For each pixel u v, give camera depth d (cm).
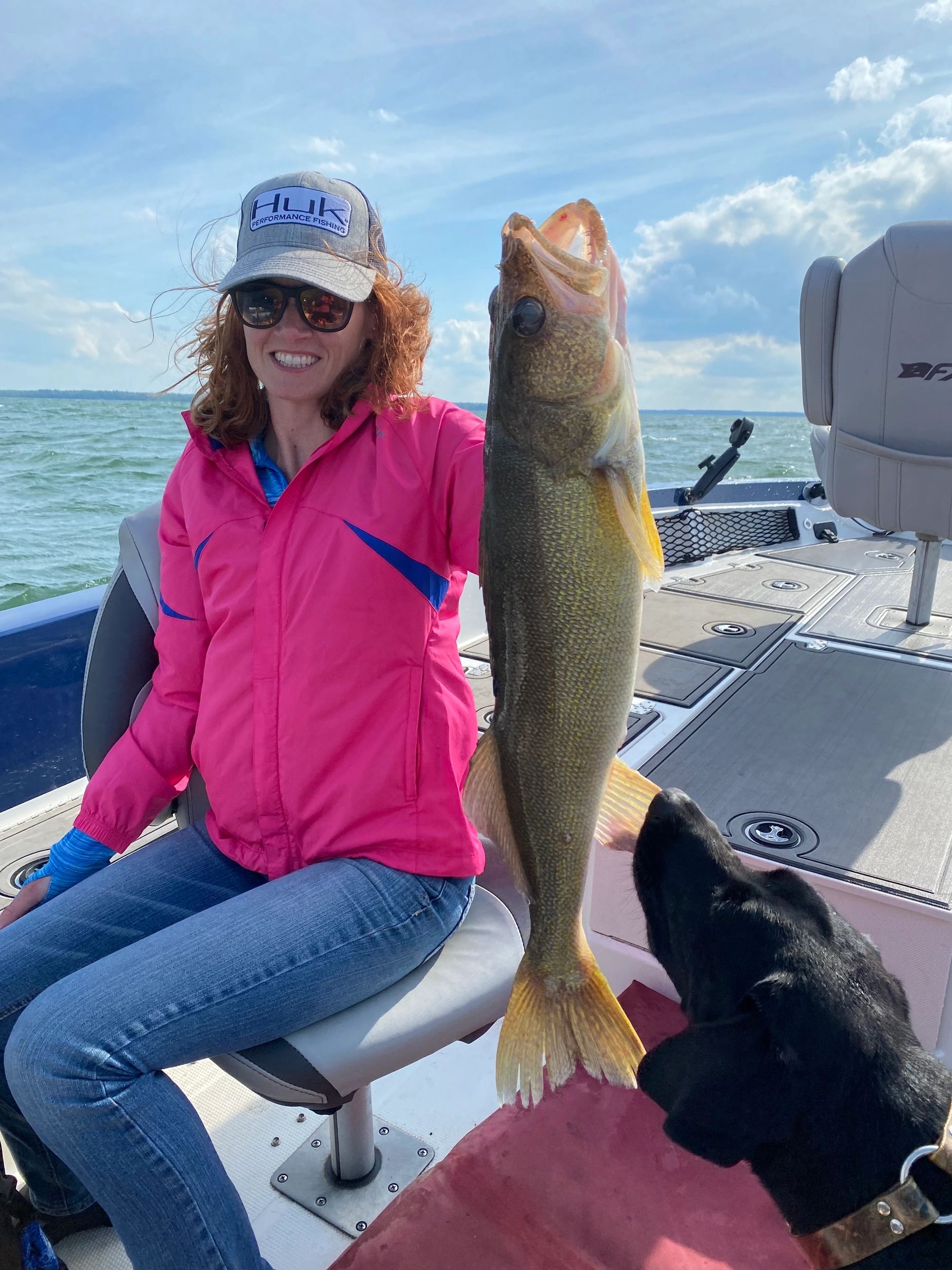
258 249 177
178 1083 234
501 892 200
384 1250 162
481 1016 165
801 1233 142
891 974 154
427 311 191
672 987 218
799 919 144
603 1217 167
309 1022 158
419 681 172
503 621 136
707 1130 130
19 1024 146
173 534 196
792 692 308
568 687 132
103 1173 140
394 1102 225
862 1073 133
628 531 125
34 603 292
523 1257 160
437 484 177
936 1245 130
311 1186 204
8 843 262
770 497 584
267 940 155
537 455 129
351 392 183
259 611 174
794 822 223
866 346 300
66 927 176
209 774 184
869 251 292
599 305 126
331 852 174
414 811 171
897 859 205
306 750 172
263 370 182
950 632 368
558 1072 143
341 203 180
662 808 153
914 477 306
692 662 338
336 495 175
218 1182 146
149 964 150
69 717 289
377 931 163
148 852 194
